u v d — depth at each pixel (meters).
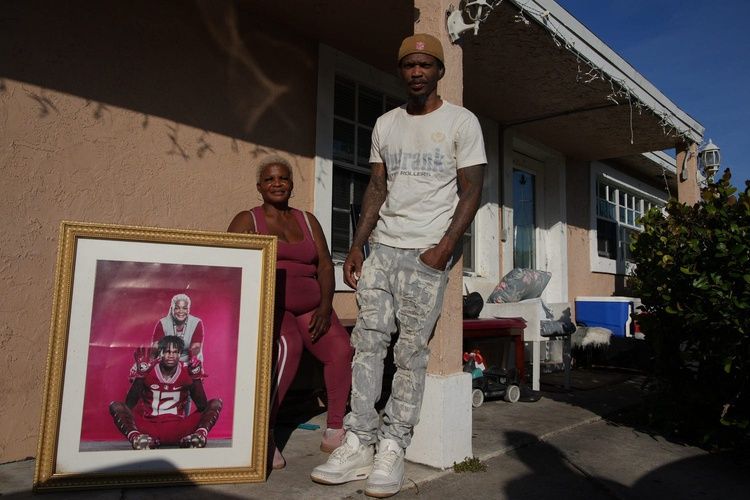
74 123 3.37
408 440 2.78
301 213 3.27
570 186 8.40
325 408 4.48
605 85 5.57
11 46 3.12
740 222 3.56
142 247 2.64
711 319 3.62
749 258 3.38
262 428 2.69
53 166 3.27
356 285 2.92
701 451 3.66
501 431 3.85
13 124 3.12
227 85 4.17
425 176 2.72
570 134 7.25
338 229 5.13
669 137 7.03
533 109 6.38
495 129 6.84
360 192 5.39
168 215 3.79
